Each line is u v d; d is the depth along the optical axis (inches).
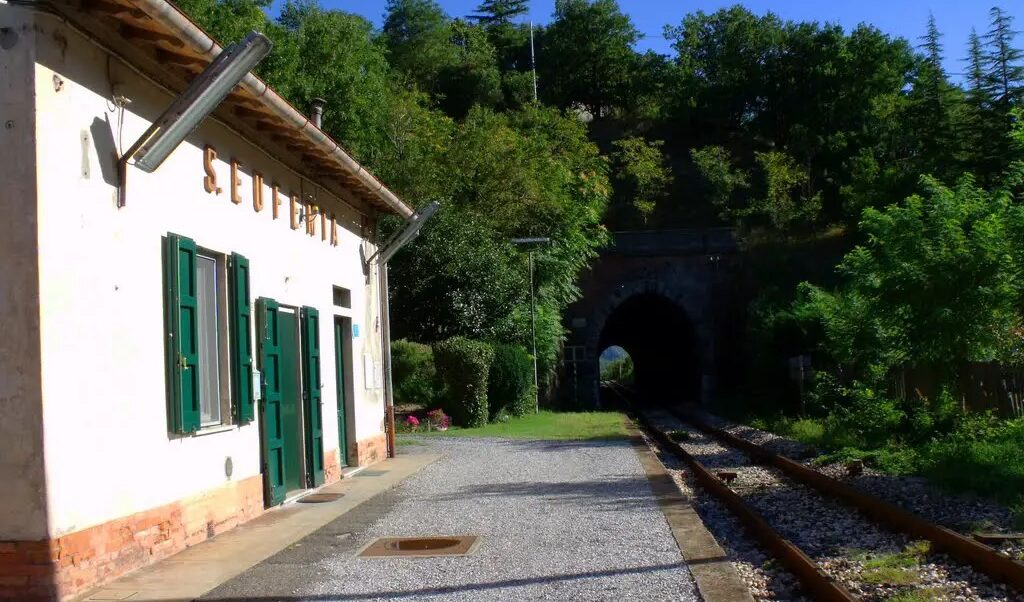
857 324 831.7
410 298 1187.9
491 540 337.7
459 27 3095.5
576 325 1756.9
